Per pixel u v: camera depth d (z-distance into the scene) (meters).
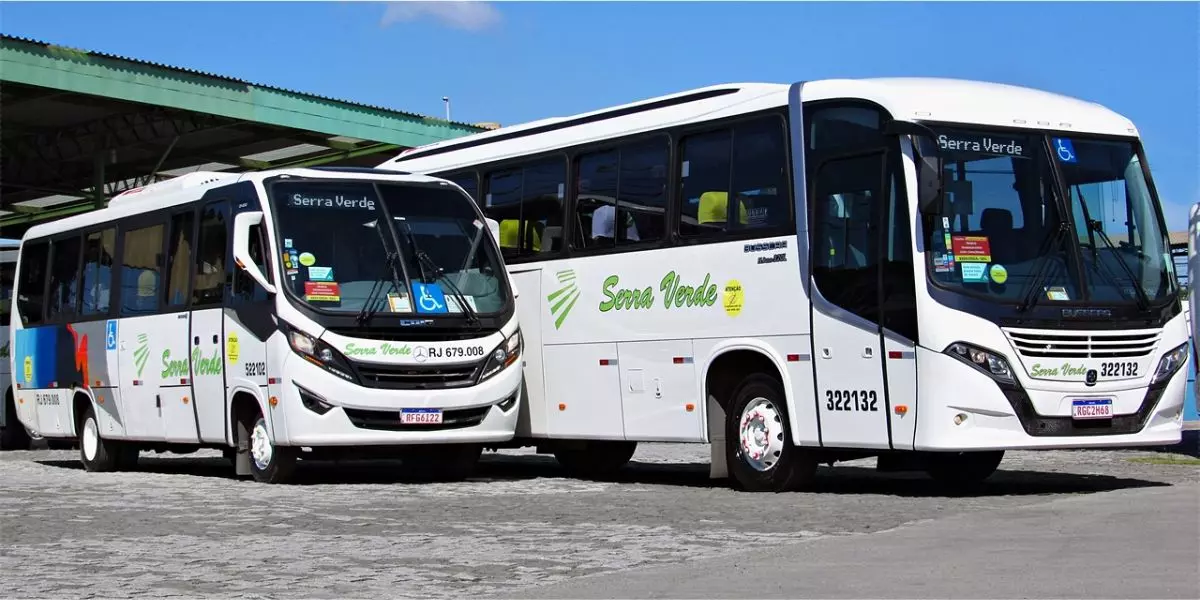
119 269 20.66
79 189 36.38
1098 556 9.00
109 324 20.78
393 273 16.64
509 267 18.17
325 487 16.45
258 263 16.89
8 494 16.34
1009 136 14.09
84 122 32.53
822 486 15.97
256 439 17.38
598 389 16.86
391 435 16.17
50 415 22.73
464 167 19.12
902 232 13.62
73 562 10.05
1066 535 10.12
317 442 16.06
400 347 16.27
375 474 19.16
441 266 16.95
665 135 16.20
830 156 14.35
